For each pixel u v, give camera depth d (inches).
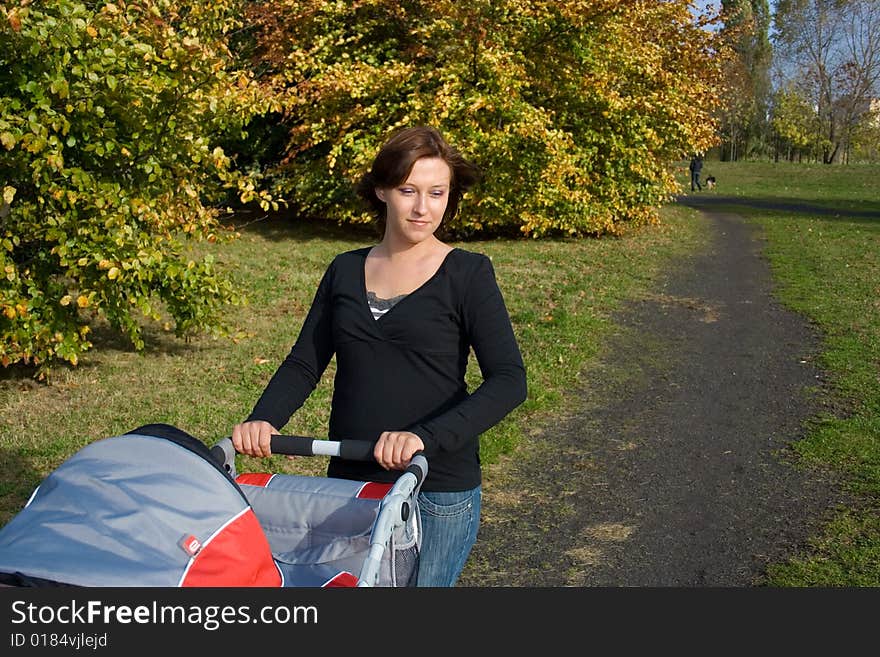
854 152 2783.0
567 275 542.3
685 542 197.5
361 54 660.7
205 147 298.4
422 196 102.0
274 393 108.2
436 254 104.7
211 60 282.7
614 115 676.7
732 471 240.1
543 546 195.5
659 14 741.9
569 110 686.5
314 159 685.9
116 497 83.7
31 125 243.8
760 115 2726.4
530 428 274.8
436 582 105.0
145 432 91.3
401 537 97.9
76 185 268.2
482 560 188.2
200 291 315.6
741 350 378.0
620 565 186.1
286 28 665.6
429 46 661.9
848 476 233.8
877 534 198.2
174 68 275.9
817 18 2456.9
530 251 637.3
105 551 79.7
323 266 549.6
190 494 86.0
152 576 79.5
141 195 289.1
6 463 225.8
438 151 103.0
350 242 661.9
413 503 99.6
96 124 270.5
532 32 633.0
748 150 2827.3
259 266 537.0
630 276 554.3
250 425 103.3
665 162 814.5
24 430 249.8
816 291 516.1
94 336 364.5
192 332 372.5
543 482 232.7
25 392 287.7
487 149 608.7
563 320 409.7
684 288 525.7
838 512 211.0
